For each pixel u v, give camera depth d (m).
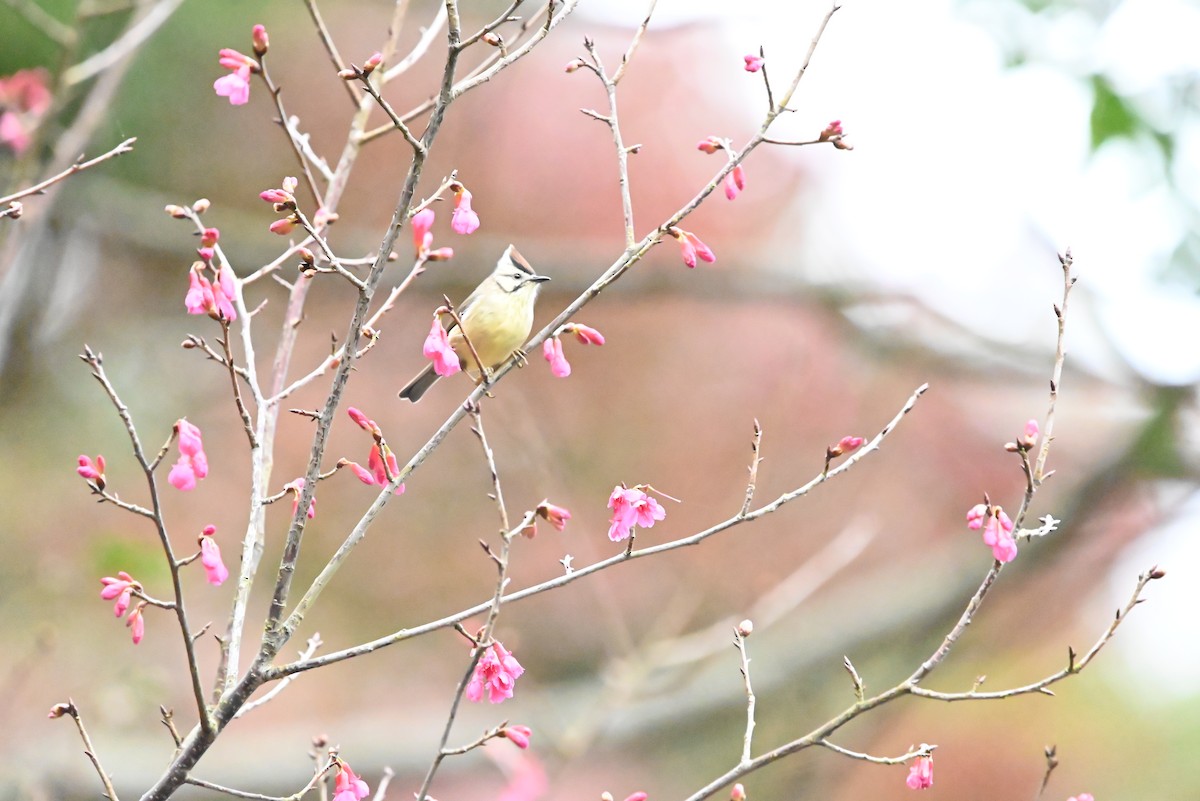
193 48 12.42
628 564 15.06
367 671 14.45
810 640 13.84
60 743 10.88
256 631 13.72
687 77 15.52
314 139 13.99
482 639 4.74
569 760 11.02
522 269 8.62
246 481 14.34
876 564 15.34
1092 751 15.41
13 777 10.24
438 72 14.15
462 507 15.09
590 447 15.29
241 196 13.83
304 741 12.15
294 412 4.81
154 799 4.68
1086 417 16.06
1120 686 16.25
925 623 14.01
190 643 4.61
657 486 15.32
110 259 14.06
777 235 16.17
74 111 11.62
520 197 14.84
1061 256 5.25
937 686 15.16
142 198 13.22
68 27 10.36
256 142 13.66
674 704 12.98
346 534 14.77
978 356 15.21
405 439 14.93
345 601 14.77
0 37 10.88
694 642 12.83
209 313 4.83
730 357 15.86
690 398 15.66
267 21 13.03
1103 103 10.53
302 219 4.68
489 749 8.16
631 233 5.23
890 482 15.66
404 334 14.75
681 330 15.82
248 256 13.59
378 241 13.94
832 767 14.12
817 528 15.29
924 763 4.81
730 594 14.74
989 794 15.02
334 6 13.81
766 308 15.88
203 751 4.71
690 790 14.05
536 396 15.34
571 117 14.85
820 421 15.71
